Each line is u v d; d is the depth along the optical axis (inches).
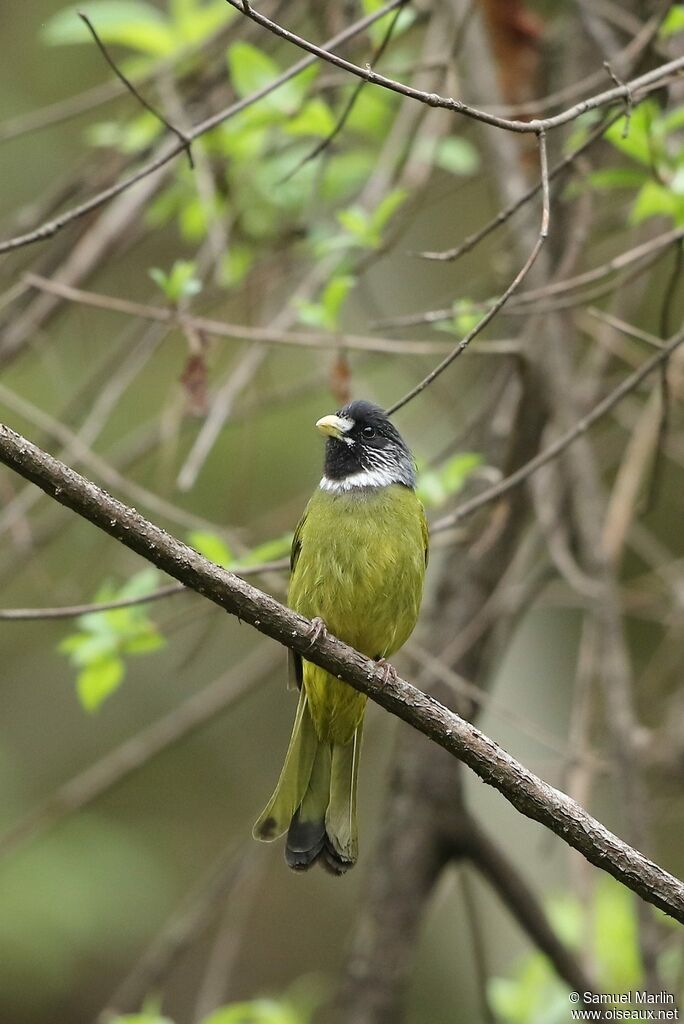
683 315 615.5
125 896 681.6
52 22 463.5
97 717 750.5
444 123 483.8
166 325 429.1
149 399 676.1
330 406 663.8
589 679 422.0
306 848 332.8
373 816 729.6
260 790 775.1
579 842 268.8
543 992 453.7
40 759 733.9
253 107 409.4
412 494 374.6
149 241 603.2
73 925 653.3
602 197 547.2
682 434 544.1
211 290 495.2
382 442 373.7
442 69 420.8
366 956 450.0
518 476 362.9
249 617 278.2
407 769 459.8
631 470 442.6
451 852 452.8
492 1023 430.9
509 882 443.8
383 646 361.1
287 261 493.4
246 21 472.1
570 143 410.6
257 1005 430.0
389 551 355.6
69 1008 705.0
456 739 276.4
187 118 472.7
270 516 523.5
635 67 371.9
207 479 663.1
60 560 663.8
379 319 502.0
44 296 469.1
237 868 476.4
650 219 486.9
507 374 474.9
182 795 778.8
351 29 324.2
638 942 396.8
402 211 473.7
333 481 370.6
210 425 395.9
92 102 466.3
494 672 491.2
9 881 650.2
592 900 406.3
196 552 274.7
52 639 710.5
